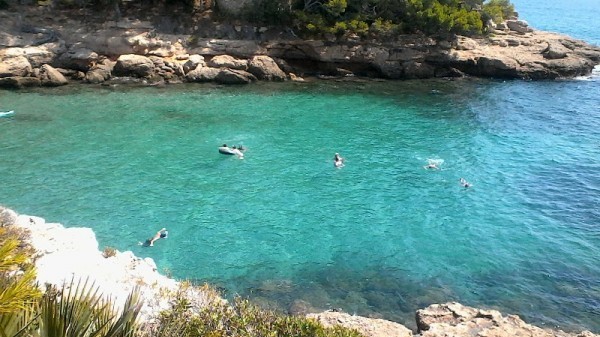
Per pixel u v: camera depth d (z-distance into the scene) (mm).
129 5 60719
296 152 36938
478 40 66125
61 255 17312
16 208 27359
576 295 21922
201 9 61375
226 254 24188
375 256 24469
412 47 59469
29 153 34562
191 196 29703
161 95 48938
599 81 60156
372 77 59125
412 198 30438
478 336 15945
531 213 29094
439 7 59094
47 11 56812
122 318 8008
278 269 23234
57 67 51688
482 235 26578
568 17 135125
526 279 22984
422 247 25328
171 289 16297
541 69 60281
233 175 32750
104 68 51625
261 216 27781
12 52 49406
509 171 34750
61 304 7488
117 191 29875
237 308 13680
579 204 30250
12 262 6875
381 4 61625
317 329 13109
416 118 45594
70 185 30328
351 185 31906
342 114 45969
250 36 59062
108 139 37781
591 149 39031
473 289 22172
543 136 41781
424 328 17312
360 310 20547
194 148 36906
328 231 26547
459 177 33562
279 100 49250
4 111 42375
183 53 55406
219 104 47188
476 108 48938
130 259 18906
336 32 58031
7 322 6684
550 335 16422
